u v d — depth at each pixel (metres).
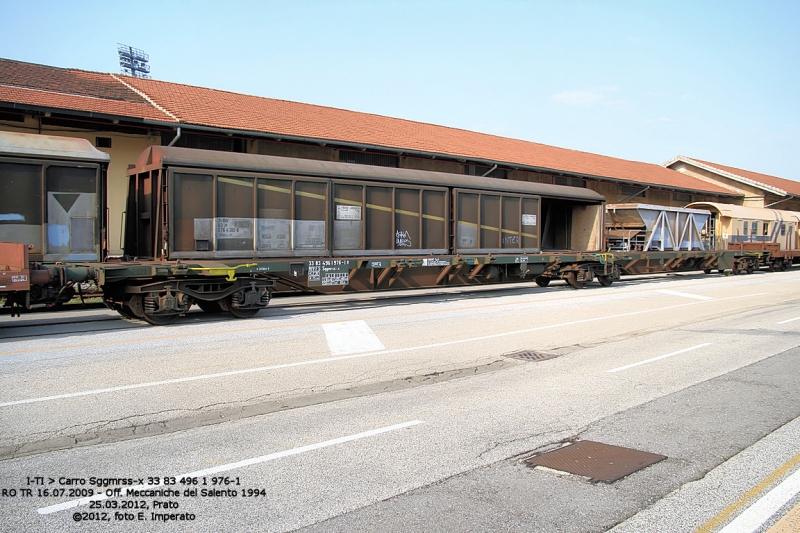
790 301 17.95
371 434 5.86
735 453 5.39
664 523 4.05
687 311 15.48
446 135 31.19
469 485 4.67
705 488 4.62
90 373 8.05
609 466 5.07
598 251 22.28
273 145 21.64
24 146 11.53
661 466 5.08
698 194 43.53
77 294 11.87
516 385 7.82
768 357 9.67
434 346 10.37
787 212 37.88
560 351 10.10
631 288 22.12
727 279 27.50
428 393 7.41
